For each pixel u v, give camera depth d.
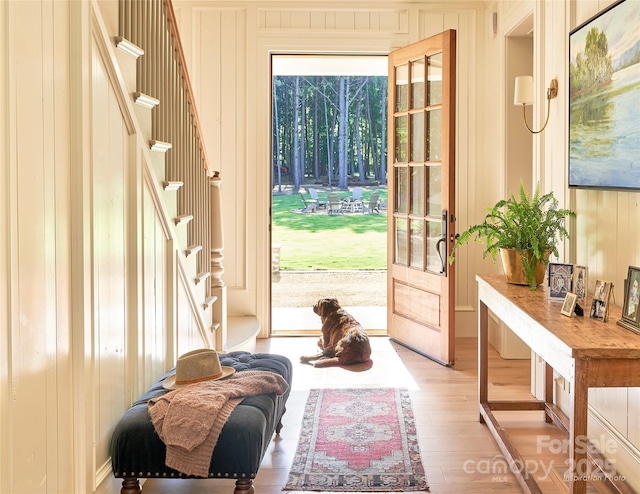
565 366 2.45
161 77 3.59
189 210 4.22
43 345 2.27
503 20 5.52
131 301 3.10
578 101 3.51
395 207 6.10
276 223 17.00
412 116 5.77
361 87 17.42
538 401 4.08
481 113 6.18
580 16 3.71
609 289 2.80
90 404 2.59
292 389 4.69
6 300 2.03
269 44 6.07
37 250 2.22
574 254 3.81
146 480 3.24
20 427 2.12
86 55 2.54
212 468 2.65
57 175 2.38
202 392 2.86
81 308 2.51
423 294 5.62
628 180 2.91
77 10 2.47
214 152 6.16
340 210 17.16
